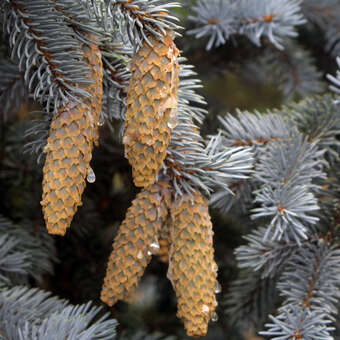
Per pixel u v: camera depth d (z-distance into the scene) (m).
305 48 1.15
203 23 0.89
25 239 0.88
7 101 0.86
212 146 0.79
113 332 0.79
